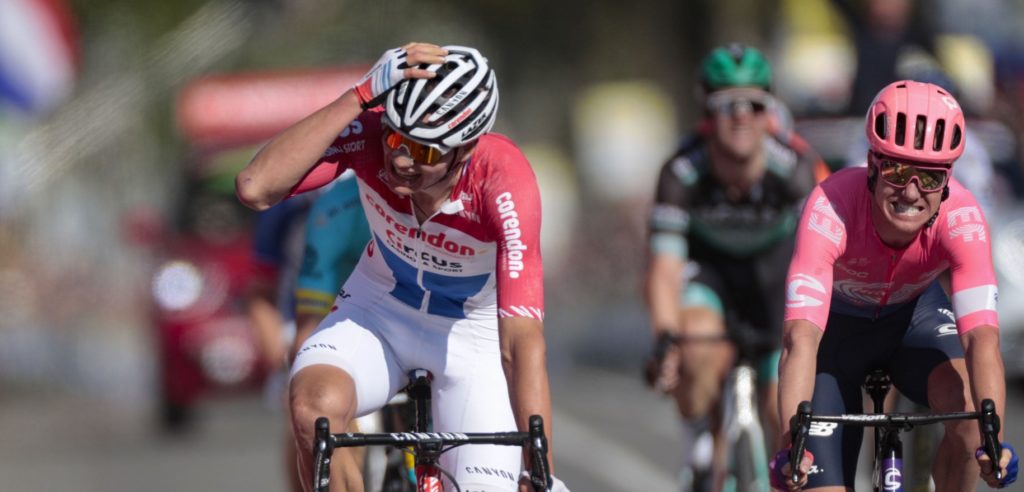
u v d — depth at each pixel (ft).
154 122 172.04
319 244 59.67
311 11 185.06
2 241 171.32
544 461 43.09
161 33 171.63
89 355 175.52
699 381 69.67
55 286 175.73
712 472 70.33
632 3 300.61
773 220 72.28
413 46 45.91
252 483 93.15
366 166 49.19
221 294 117.91
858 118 109.50
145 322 133.28
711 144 71.00
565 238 345.92
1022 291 109.91
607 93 318.45
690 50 290.35
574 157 372.38
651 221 72.84
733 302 74.64
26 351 167.63
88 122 165.89
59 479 97.91
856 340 52.75
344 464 48.73
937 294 53.67
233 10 171.01
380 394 51.52
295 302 67.87
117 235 182.29
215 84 143.64
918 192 46.37
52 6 150.82
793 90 208.85
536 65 323.16
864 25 110.32
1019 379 115.55
